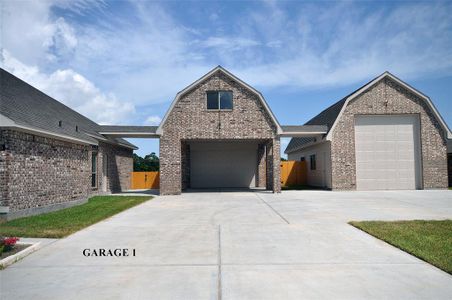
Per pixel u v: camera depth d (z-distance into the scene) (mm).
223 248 6805
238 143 25094
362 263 5770
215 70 19359
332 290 4602
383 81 21281
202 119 19328
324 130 21062
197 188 24578
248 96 19484
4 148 10023
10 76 14578
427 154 21188
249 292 4555
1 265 5656
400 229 8297
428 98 21078
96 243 7328
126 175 25062
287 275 5195
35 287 4801
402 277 5082
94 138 17422
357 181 21094
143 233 8336
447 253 6176
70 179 14055
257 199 16156
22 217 10688
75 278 5152
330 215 10945
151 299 4355
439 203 14117
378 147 21297
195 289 4672
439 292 4520
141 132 19609
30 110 12508
